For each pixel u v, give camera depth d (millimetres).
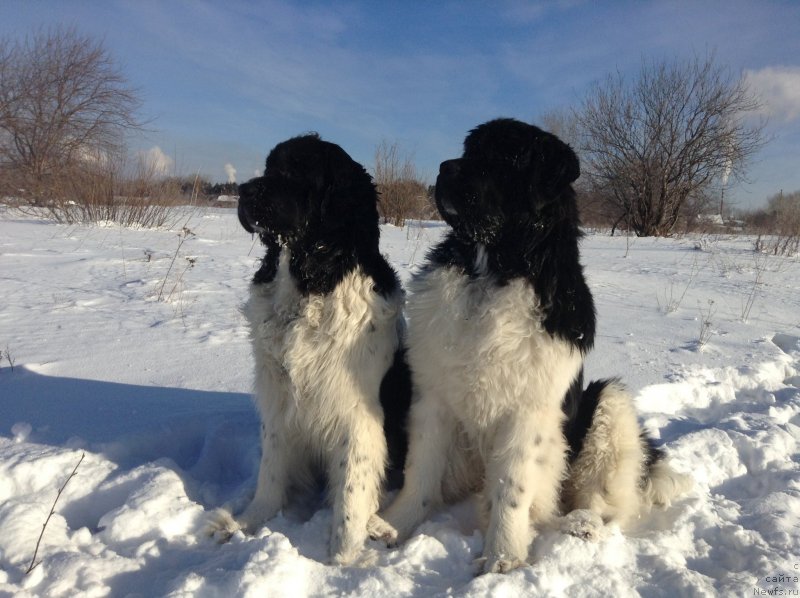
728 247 18391
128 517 2615
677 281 10633
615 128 26375
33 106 21562
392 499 3178
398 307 3109
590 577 2357
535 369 2736
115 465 3100
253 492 3156
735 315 7793
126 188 16297
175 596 1993
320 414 2924
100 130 23141
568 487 3215
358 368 2889
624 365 5277
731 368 5336
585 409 3172
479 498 3109
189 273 8984
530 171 2754
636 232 27062
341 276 2881
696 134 25188
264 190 2805
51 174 19828
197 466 3404
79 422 3572
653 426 4121
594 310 3041
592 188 27984
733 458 3684
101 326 5758
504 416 2871
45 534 2471
